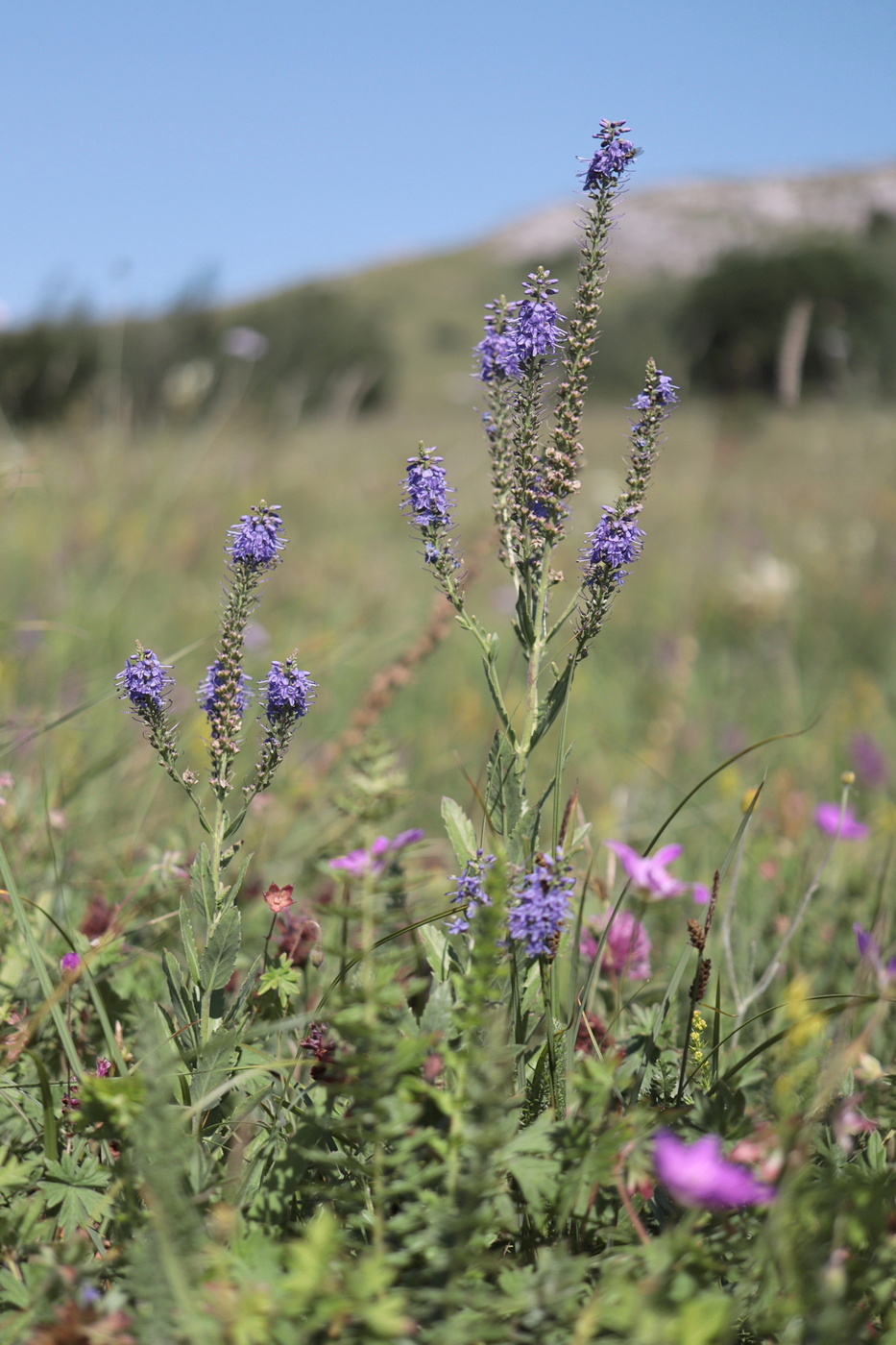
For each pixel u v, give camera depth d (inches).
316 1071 27.7
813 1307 24.6
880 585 95.2
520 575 28.9
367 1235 26.3
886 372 221.8
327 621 72.7
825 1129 27.9
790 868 39.5
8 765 40.6
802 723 65.7
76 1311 24.6
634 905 35.2
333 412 226.8
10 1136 28.6
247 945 33.8
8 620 60.4
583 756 60.2
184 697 52.5
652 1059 29.0
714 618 90.3
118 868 36.9
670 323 283.4
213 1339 24.1
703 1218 26.0
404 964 30.7
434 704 65.2
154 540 83.4
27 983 31.2
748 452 157.9
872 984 33.0
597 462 154.9
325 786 41.9
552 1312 24.9
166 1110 25.1
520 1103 27.1
